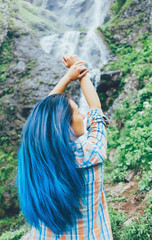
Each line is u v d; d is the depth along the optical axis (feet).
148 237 7.68
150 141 12.89
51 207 2.23
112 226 8.67
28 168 2.39
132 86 24.70
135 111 19.34
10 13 41.91
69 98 2.67
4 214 26.32
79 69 3.05
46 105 2.52
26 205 2.39
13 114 32.58
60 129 2.35
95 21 54.24
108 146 19.70
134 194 10.77
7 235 11.96
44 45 40.45
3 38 37.52
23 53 37.11
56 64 35.35
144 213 8.87
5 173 28.66
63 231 2.33
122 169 13.94
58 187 2.21
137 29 36.37
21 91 32.71
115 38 38.37
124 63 30.07
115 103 26.40
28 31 40.65
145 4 37.35
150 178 10.85
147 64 25.40
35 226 2.48
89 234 2.42
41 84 32.71
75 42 41.78
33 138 2.40
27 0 61.36
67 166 2.26
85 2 57.52
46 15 53.98
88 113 2.91
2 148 31.32
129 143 14.76
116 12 46.93
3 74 35.19
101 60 37.27
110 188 12.89
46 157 2.30
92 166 2.38
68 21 58.49
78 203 2.30
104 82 29.99
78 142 2.51
